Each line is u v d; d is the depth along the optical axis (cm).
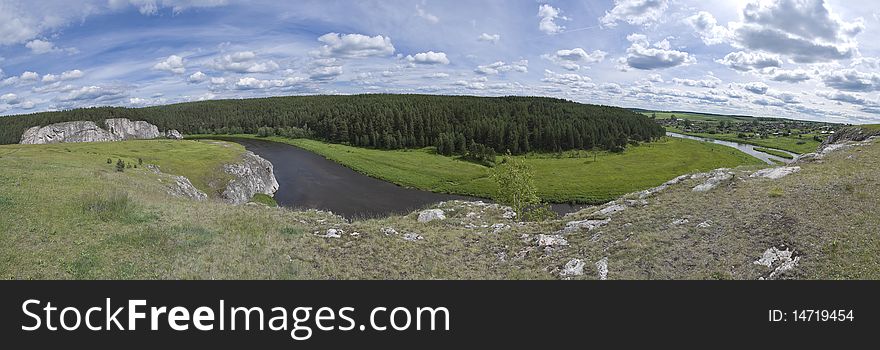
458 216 3481
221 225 2442
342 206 7656
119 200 2655
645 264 1839
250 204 3431
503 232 2631
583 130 15750
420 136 16138
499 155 14212
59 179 3297
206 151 9706
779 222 1919
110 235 2097
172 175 6419
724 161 12569
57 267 1708
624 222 2395
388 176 10331
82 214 2373
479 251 2339
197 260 1856
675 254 1864
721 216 2141
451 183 9638
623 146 15538
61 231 2089
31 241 1928
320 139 19025
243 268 1791
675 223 2195
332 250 2158
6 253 1770
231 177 7706
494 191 8794
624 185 9325
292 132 19738
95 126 18525
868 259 1544
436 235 2594
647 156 13688
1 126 17712
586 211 2883
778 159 13362
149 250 1944
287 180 9919
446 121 17362
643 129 18125
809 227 1806
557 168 11675
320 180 9975
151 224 2342
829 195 2088
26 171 3512
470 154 13512
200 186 7131
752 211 2102
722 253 1800
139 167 6431
